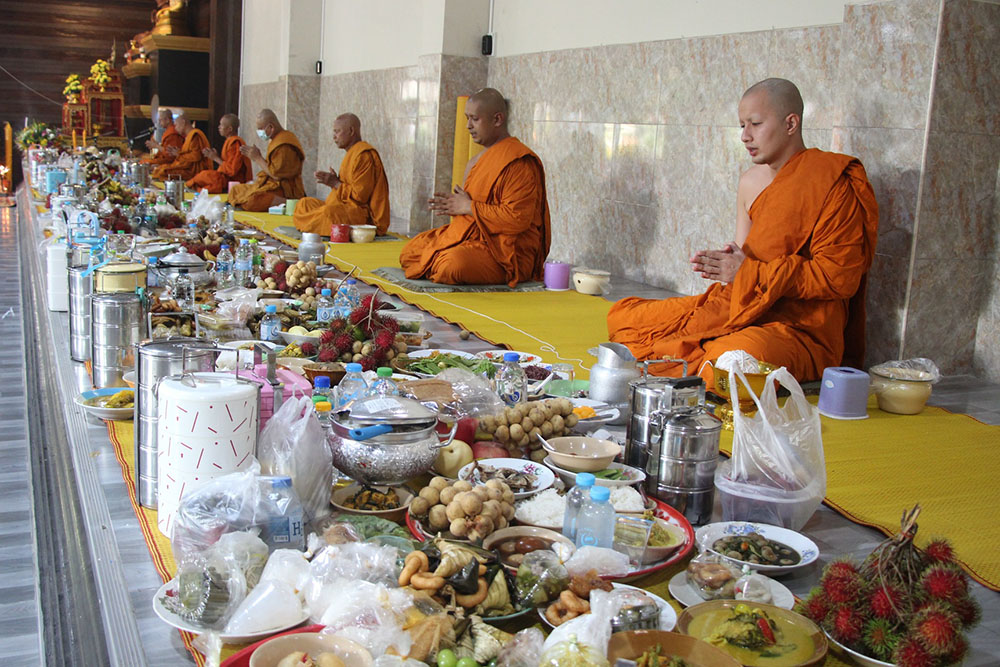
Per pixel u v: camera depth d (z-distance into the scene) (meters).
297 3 15.41
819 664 2.14
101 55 22.47
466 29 10.51
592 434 3.54
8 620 3.28
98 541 2.67
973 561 2.97
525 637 2.06
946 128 5.38
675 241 7.89
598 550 2.47
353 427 2.81
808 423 3.08
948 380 5.70
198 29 20.86
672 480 2.99
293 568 2.24
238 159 14.57
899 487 3.63
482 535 2.53
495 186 7.47
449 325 6.07
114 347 3.89
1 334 7.49
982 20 5.32
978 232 5.62
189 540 2.38
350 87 14.46
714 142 7.38
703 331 5.30
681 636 2.09
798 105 5.25
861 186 4.97
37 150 14.17
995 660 2.40
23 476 4.55
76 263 4.61
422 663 1.96
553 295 7.38
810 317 5.07
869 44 5.61
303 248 7.05
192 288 4.80
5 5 21.73
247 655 2.00
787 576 2.71
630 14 8.33
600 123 8.78
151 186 11.29
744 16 7.05
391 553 2.31
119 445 3.36
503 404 3.50
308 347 4.12
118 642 2.19
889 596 2.24
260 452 2.71
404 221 12.41
